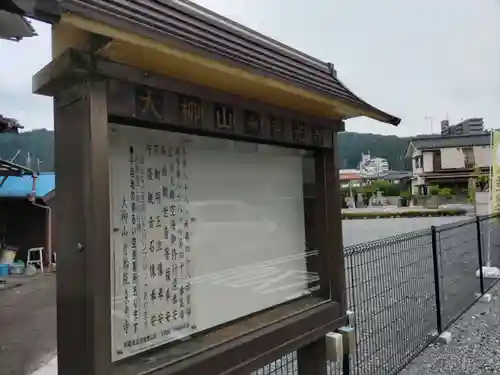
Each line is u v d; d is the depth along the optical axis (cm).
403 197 3447
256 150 232
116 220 162
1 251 1045
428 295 545
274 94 208
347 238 1401
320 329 247
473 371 396
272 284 237
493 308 617
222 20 212
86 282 143
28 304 741
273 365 336
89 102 146
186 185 191
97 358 140
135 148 171
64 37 160
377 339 407
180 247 186
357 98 266
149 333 170
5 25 445
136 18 148
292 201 257
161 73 168
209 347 183
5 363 454
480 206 1828
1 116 603
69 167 154
